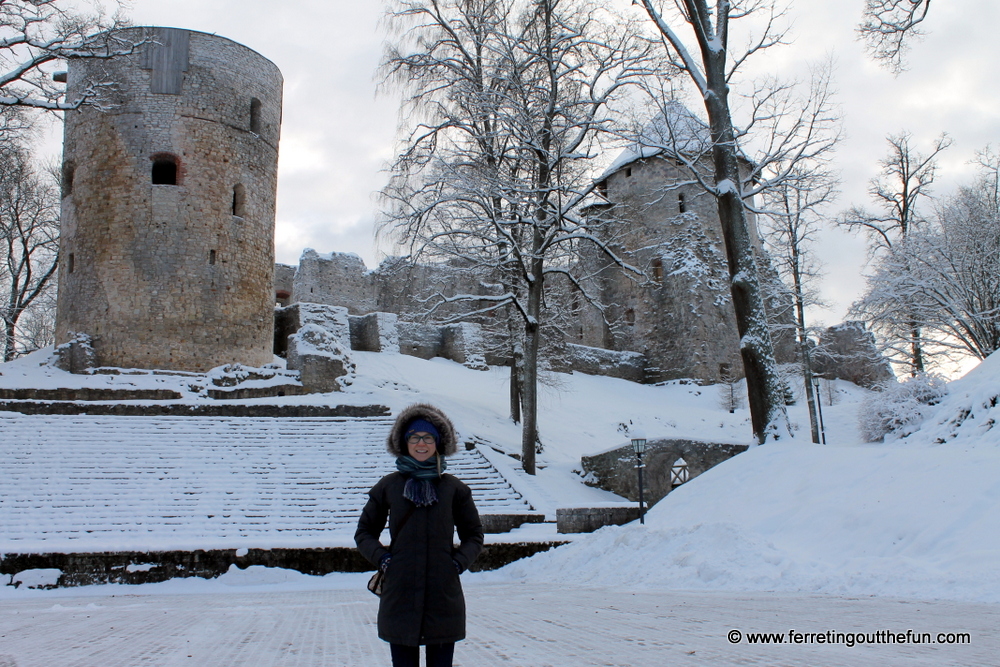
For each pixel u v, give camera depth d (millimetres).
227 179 31328
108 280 29453
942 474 10570
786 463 13953
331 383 27562
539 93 23703
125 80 30344
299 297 45000
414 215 23453
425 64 25078
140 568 13062
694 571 10102
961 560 8227
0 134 24969
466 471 21078
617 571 11312
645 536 12117
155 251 29703
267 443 20234
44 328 48719
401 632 3389
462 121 24391
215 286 30547
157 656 5207
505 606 8078
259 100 32969
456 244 24281
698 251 44625
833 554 9867
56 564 12773
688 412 37031
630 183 46531
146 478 17578
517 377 29094
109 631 6715
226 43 31875
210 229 30625
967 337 26719
